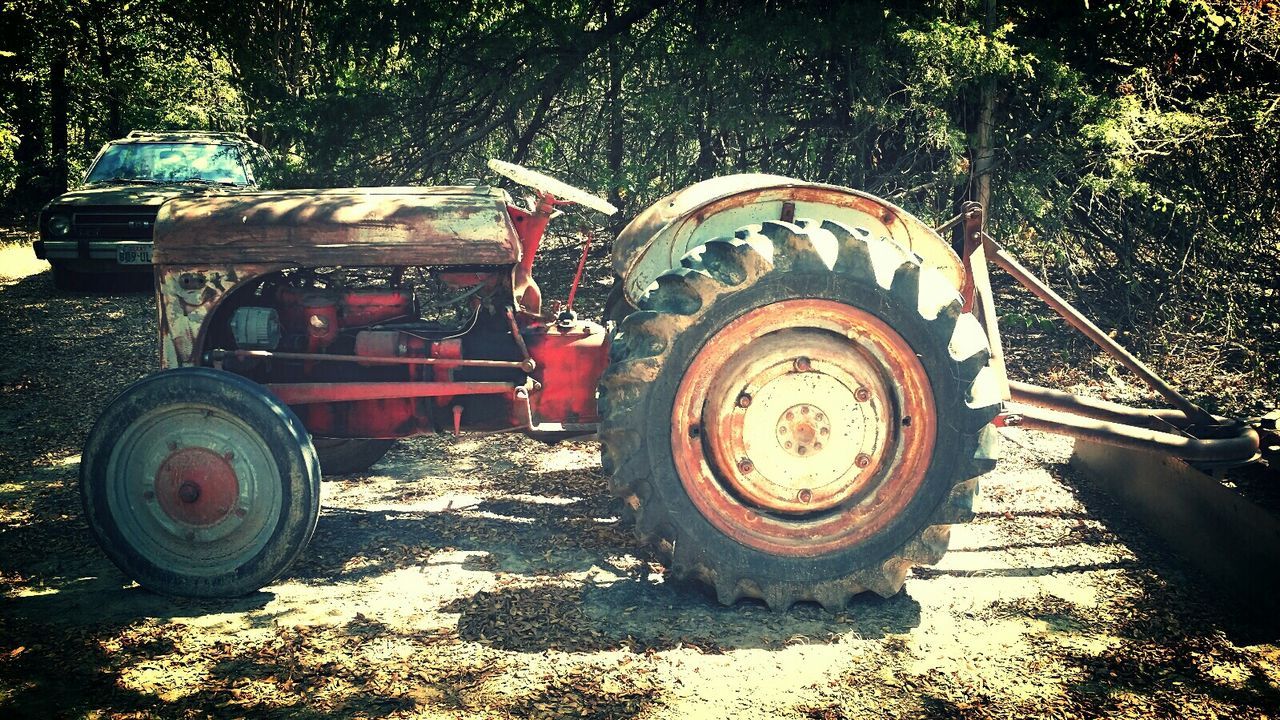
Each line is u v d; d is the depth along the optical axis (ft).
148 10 66.08
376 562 14.34
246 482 13.03
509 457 19.10
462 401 14.69
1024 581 13.82
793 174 28.40
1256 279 26.45
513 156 30.68
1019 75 25.70
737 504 13.15
